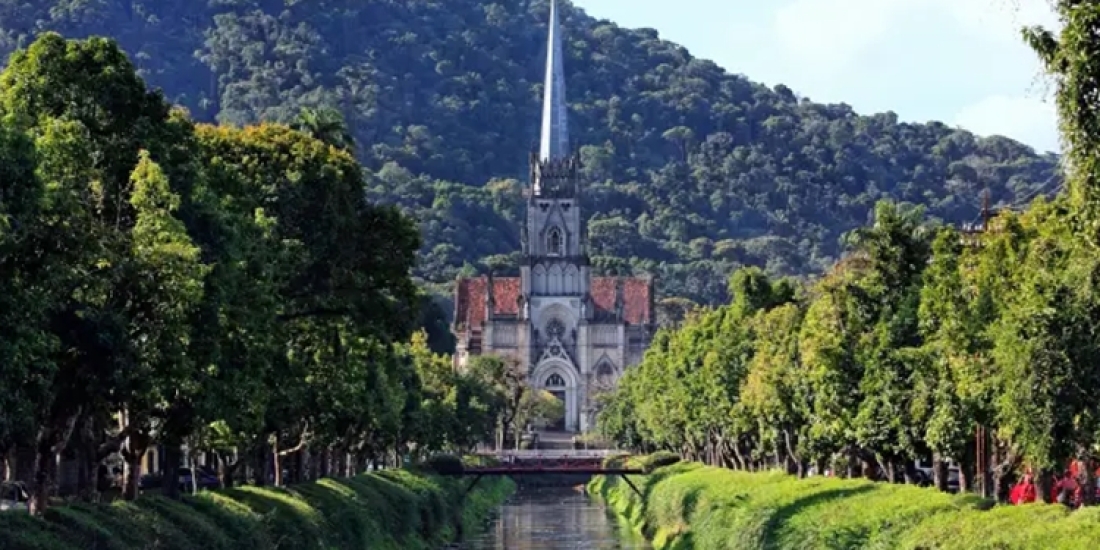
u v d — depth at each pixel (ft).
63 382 267.18
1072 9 189.47
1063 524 255.70
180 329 283.38
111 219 301.84
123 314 273.54
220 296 304.91
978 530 277.03
